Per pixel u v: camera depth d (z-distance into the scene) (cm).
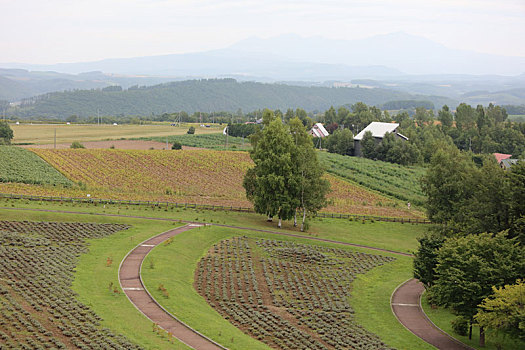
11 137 19688
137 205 10594
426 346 5522
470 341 5794
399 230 10800
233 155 17475
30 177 12225
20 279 5878
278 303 6400
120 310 5394
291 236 9550
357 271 8094
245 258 8062
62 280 6031
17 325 4562
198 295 6328
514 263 5709
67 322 4859
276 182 9869
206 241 8681
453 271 5825
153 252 7675
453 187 9981
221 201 11950
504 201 7344
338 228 10606
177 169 15175
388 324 6134
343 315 6247
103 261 7125
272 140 10025
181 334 4991
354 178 16288
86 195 10994
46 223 8538
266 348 4897
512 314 5056
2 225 8181
